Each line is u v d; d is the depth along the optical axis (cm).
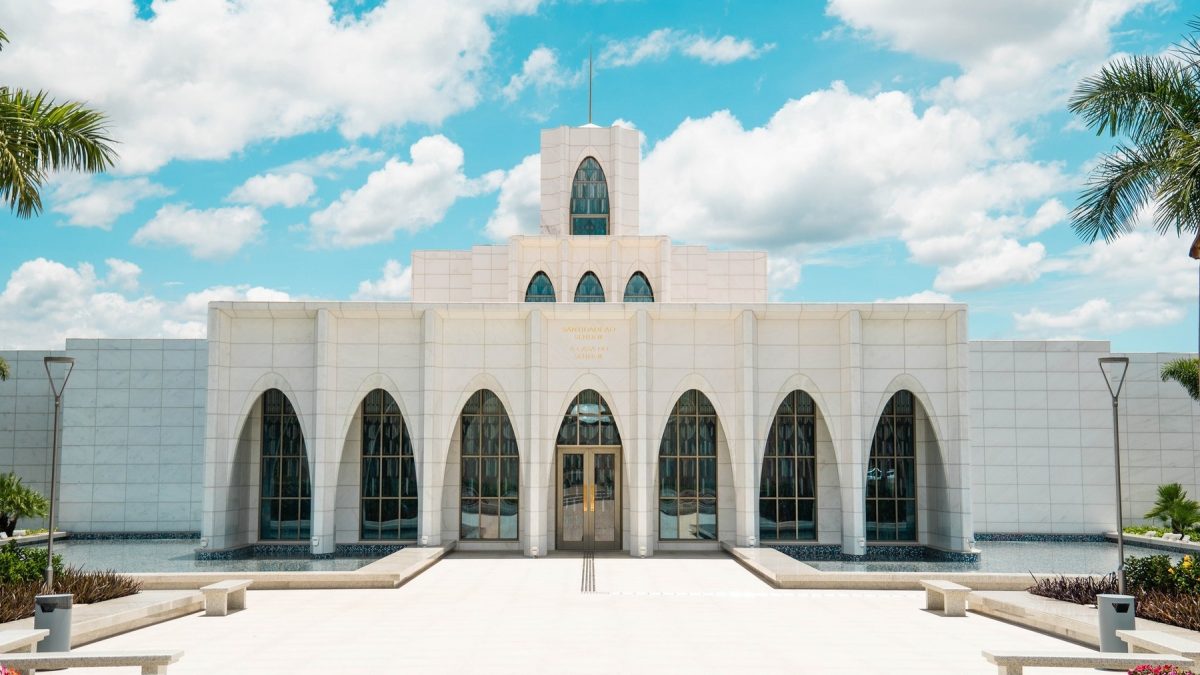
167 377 3444
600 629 1509
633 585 2075
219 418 2688
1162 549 2950
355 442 2845
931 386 2753
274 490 2867
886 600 1872
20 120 1582
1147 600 1536
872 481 2900
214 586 1686
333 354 2731
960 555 2641
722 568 2392
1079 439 3406
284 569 2317
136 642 1401
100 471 3406
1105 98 1880
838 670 1205
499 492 2831
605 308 2716
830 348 2778
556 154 3581
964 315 2712
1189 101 1827
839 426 2748
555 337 2758
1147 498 3412
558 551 2777
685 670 1202
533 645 1367
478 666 1220
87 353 3444
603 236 3391
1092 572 2288
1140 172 1866
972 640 1430
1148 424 3425
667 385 2770
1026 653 1145
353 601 1838
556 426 2736
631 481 2680
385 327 2756
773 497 2861
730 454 2780
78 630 1353
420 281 3594
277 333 2744
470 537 2822
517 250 3400
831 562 2544
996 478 3391
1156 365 3438
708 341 2783
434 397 2698
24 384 3600
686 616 1650
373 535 2822
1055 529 3378
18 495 2995
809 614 1684
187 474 3412
